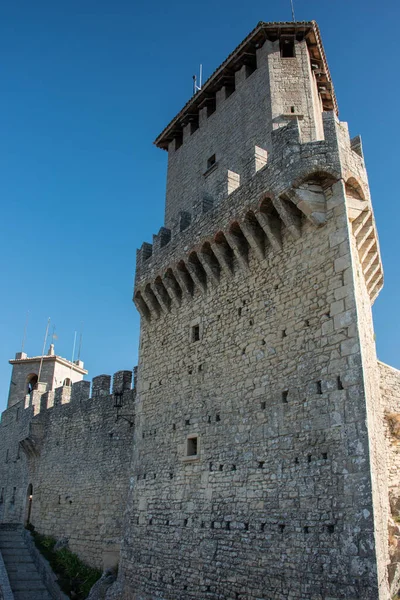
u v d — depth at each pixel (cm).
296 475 1698
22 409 4906
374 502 1477
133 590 2267
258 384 1962
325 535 1549
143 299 2811
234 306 2205
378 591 1377
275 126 2472
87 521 3294
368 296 2203
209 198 2519
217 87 2983
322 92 2920
